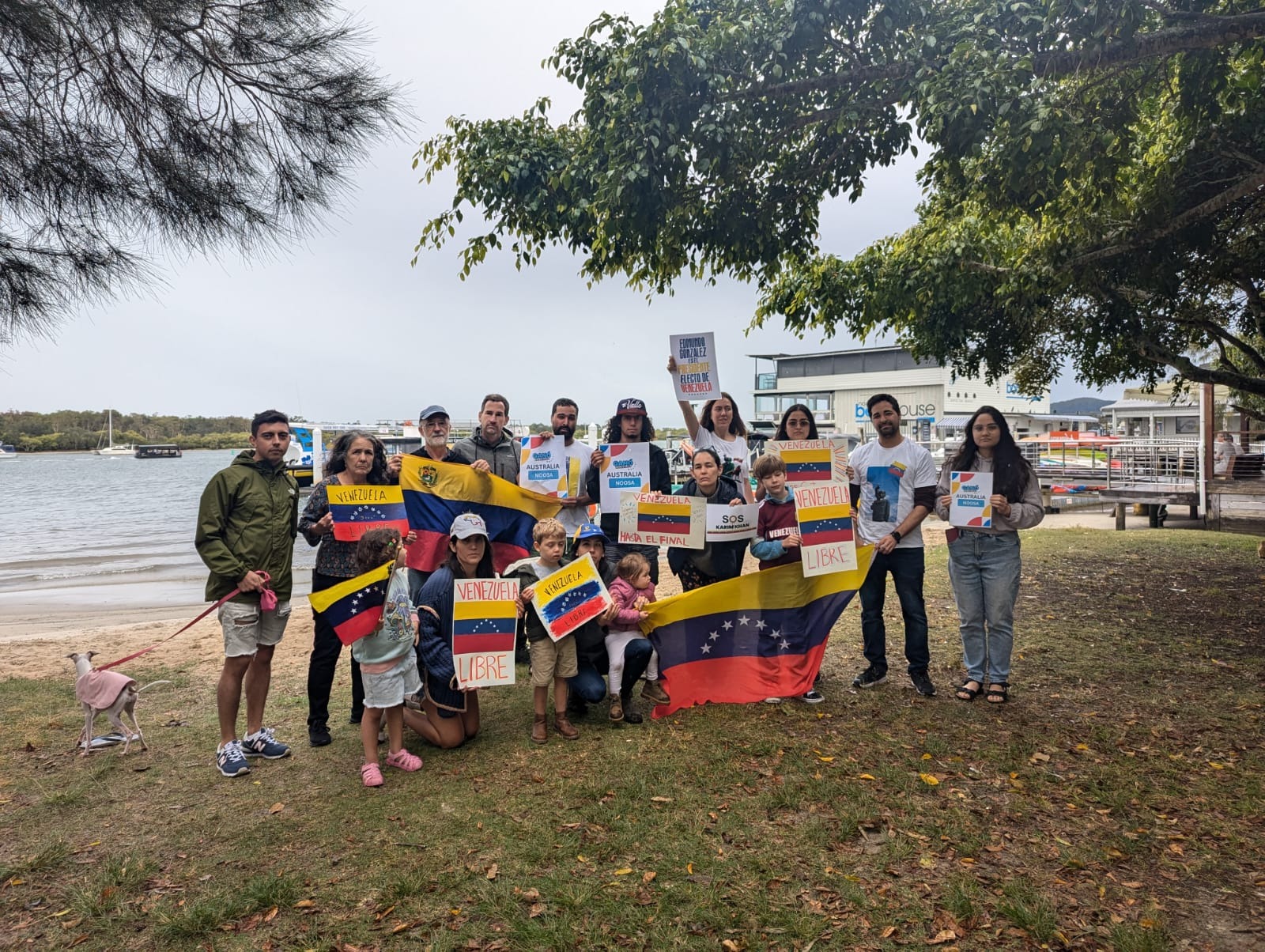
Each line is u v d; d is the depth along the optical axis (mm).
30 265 4504
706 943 2898
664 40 6172
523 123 7781
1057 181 6637
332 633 4922
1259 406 19406
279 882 3303
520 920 3023
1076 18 5781
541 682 4871
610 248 7762
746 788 4188
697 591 5543
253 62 4828
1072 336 11562
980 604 5648
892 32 6223
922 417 60375
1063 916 3066
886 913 3088
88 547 19047
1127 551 12422
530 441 6559
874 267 10852
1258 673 6062
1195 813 3861
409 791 4242
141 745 5000
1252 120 7773
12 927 3084
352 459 4883
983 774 4332
